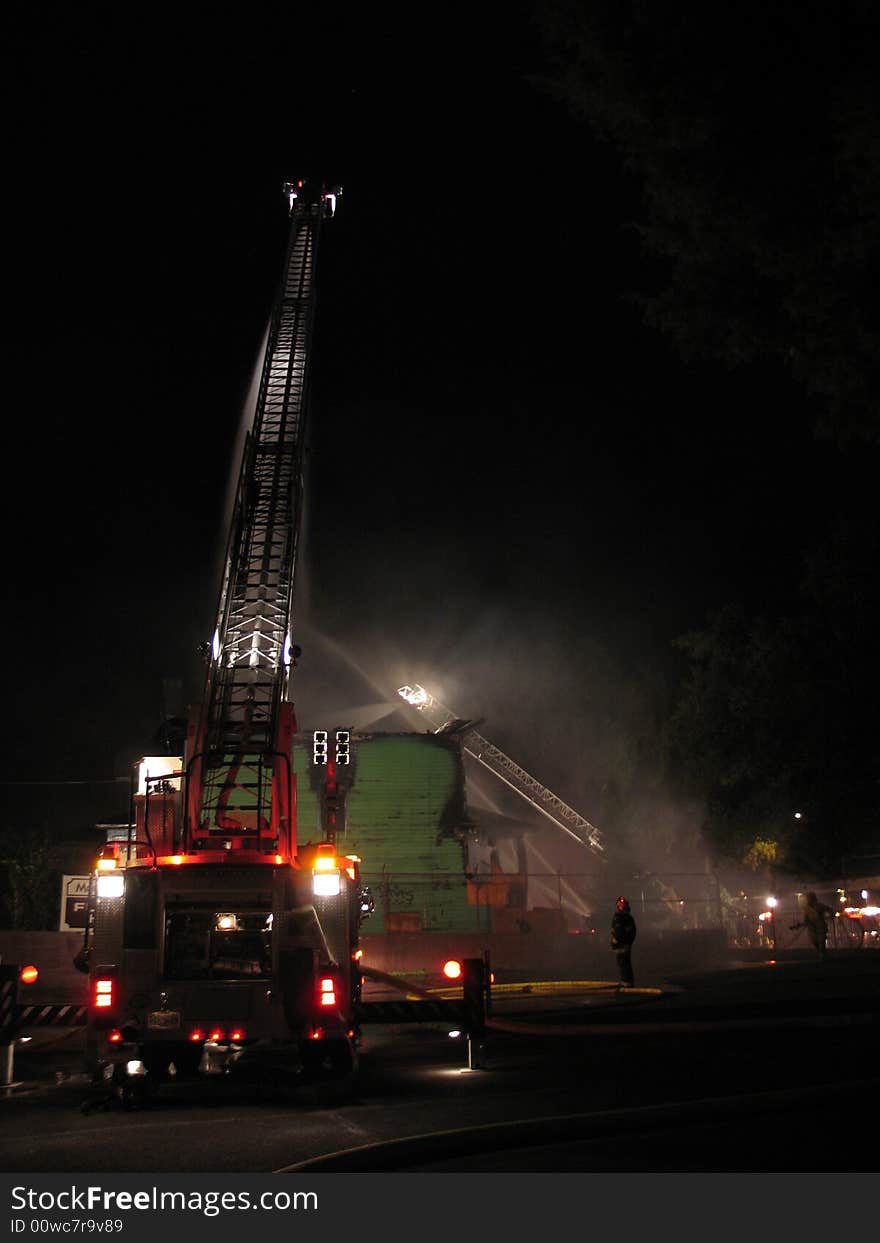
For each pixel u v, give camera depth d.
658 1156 6.82
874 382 12.57
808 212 12.12
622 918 19.72
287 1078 11.42
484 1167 6.74
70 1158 7.47
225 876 11.16
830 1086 8.48
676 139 12.44
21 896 32.72
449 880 35.47
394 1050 13.91
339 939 11.18
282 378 21.12
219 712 13.95
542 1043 13.75
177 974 10.95
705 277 13.66
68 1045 15.87
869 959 22.31
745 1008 15.61
